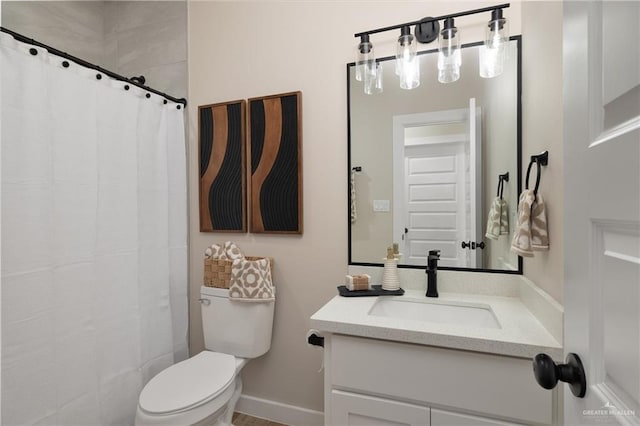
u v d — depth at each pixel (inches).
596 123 17.5
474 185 54.8
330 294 64.1
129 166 59.3
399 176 59.0
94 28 81.8
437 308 52.0
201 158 73.9
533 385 34.9
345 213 62.8
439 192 56.9
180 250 71.4
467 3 55.2
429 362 38.5
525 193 41.4
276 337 67.9
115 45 82.7
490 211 53.9
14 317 43.6
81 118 51.7
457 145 55.8
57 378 48.1
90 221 52.7
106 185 55.6
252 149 69.0
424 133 57.5
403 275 58.1
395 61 58.9
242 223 70.0
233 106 70.6
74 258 50.6
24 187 44.6
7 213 43.0
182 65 75.9
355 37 59.9
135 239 60.1
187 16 75.4
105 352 55.0
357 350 41.6
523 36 50.9
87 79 52.7
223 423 59.5
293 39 66.3
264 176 67.9
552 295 38.4
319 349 64.9
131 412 58.9
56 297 48.3
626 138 14.4
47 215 47.1
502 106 53.0
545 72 40.4
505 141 52.7
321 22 64.2
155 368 64.3
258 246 69.4
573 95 19.9
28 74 45.1
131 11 81.0
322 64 64.2
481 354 36.6
